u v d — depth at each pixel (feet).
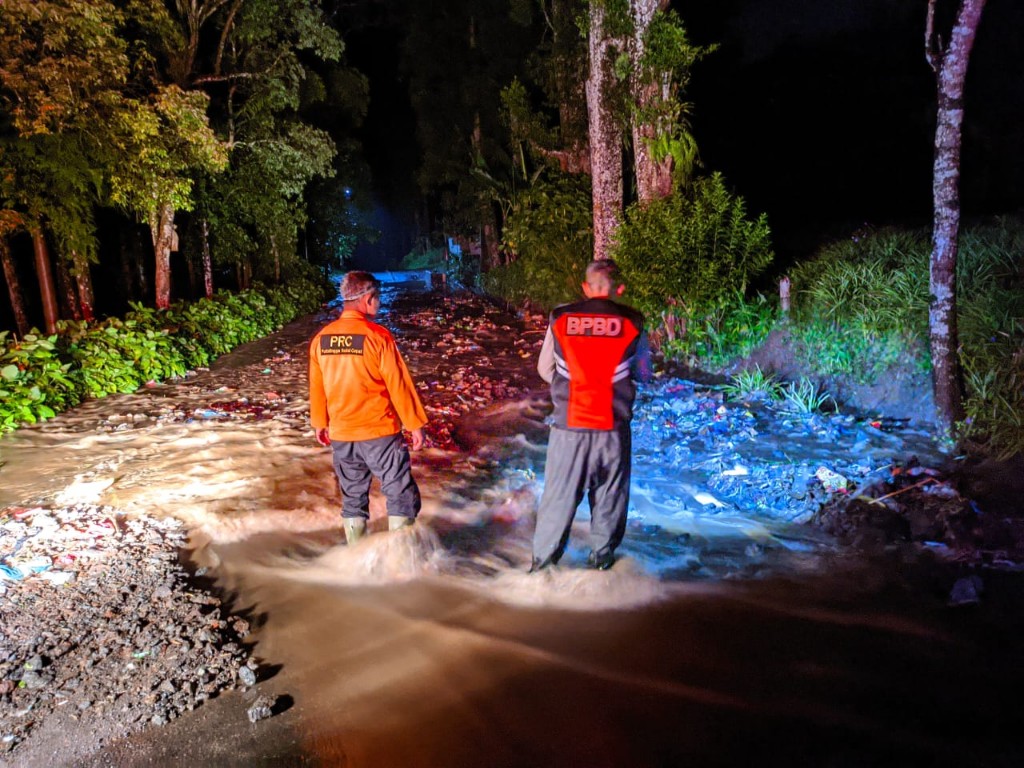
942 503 17.62
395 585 14.85
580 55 52.03
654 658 12.17
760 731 10.31
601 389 13.87
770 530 17.38
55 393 29.01
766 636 12.77
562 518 14.34
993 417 21.33
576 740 10.22
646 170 38.68
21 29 29.81
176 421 27.43
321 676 11.76
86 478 21.11
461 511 18.71
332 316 64.90
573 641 12.75
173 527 17.56
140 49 40.68
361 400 15.05
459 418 27.86
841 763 9.65
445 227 96.22
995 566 14.90
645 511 18.56
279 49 51.96
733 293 34.37
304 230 81.51
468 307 68.85
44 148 33.86
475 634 13.00
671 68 36.65
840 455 21.98
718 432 24.73
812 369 29.50
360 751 10.04
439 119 83.35
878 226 40.75
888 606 13.69
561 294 53.42
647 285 35.14
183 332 42.04
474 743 10.18
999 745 9.93
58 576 14.92
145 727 10.48
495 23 69.05
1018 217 33.06
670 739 10.19
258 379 35.50
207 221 55.16
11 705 10.89
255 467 22.03
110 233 52.95
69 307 42.65
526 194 55.47
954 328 21.86
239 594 14.58
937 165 21.33
